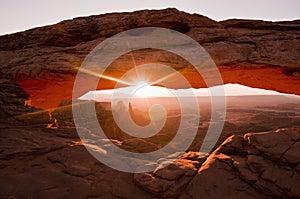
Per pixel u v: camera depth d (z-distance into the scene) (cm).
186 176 773
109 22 1239
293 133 830
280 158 741
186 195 708
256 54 1055
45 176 803
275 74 1152
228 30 1176
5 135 1048
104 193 748
